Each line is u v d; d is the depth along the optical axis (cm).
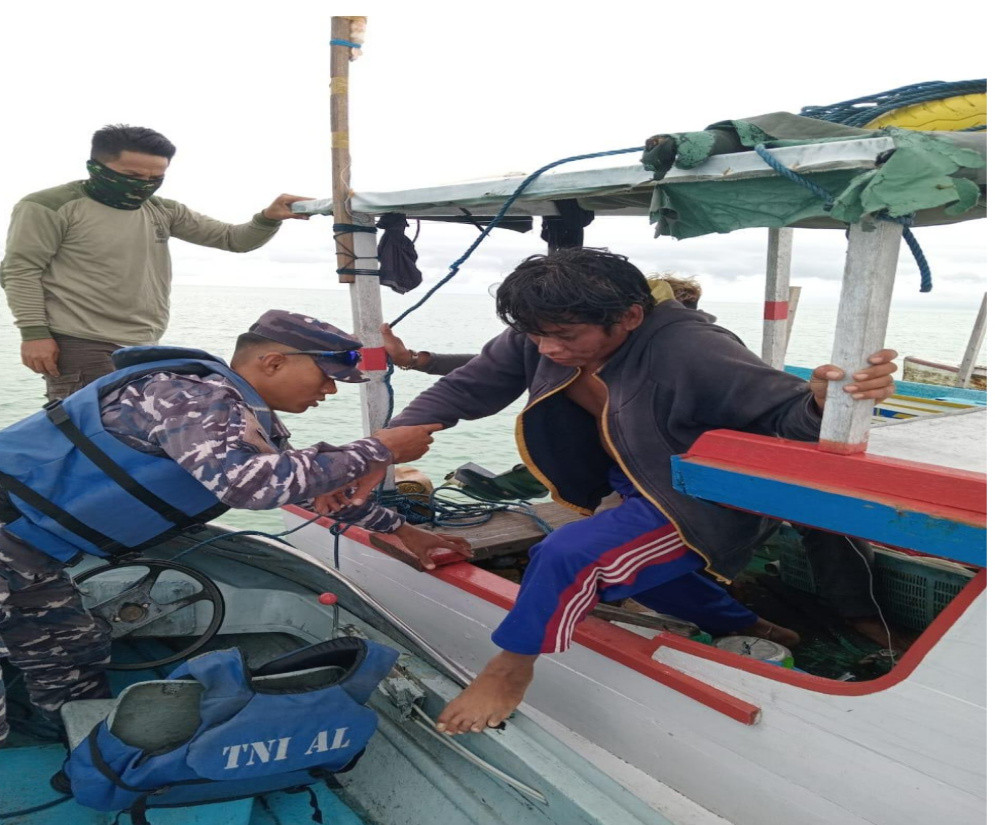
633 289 199
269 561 301
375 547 307
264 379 215
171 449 191
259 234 372
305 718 201
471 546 297
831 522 169
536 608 205
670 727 215
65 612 225
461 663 282
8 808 211
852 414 169
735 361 197
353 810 222
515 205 301
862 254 160
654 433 209
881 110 190
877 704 176
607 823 181
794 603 306
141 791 194
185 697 198
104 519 203
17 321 345
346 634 268
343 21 287
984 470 164
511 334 265
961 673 163
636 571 207
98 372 363
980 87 183
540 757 203
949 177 140
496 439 938
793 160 157
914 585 279
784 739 192
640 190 202
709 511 205
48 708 231
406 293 314
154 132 344
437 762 221
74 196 347
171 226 385
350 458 206
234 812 207
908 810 174
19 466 199
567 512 337
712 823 205
